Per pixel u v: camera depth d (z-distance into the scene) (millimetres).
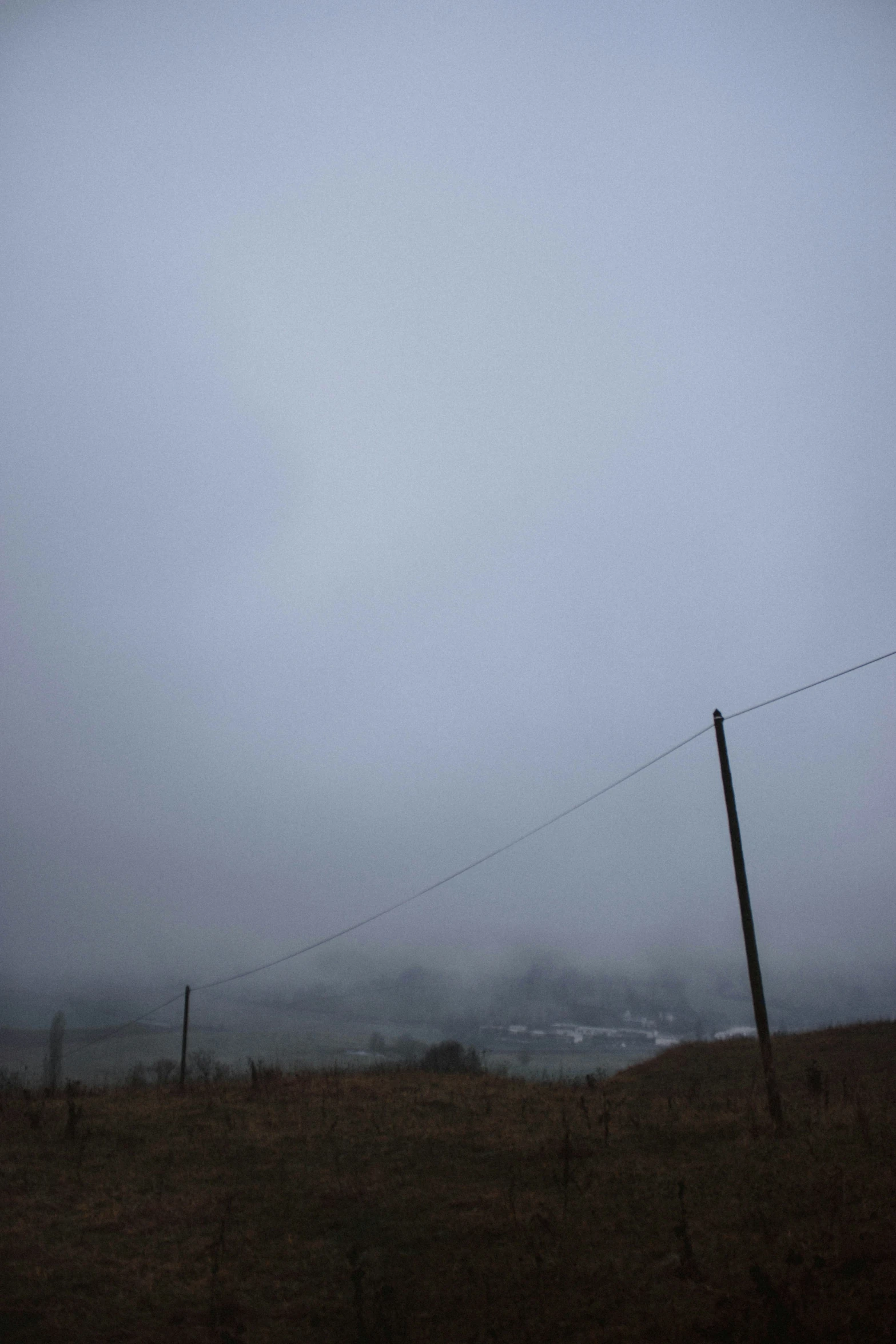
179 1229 13633
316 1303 10758
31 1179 16484
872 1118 17406
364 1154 17656
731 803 20250
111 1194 15516
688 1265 10547
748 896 19453
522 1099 25109
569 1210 13398
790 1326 8578
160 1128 20875
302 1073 33719
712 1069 35344
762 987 18703
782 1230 11539
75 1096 28281
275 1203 14672
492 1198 14273
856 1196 12305
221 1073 35719
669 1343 8914
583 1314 9859
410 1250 12391
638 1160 16047
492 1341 9414
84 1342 9961
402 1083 29422
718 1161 15352
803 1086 26938
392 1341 9484
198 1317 10523
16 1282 11648
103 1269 12109
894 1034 37500
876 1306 8945
